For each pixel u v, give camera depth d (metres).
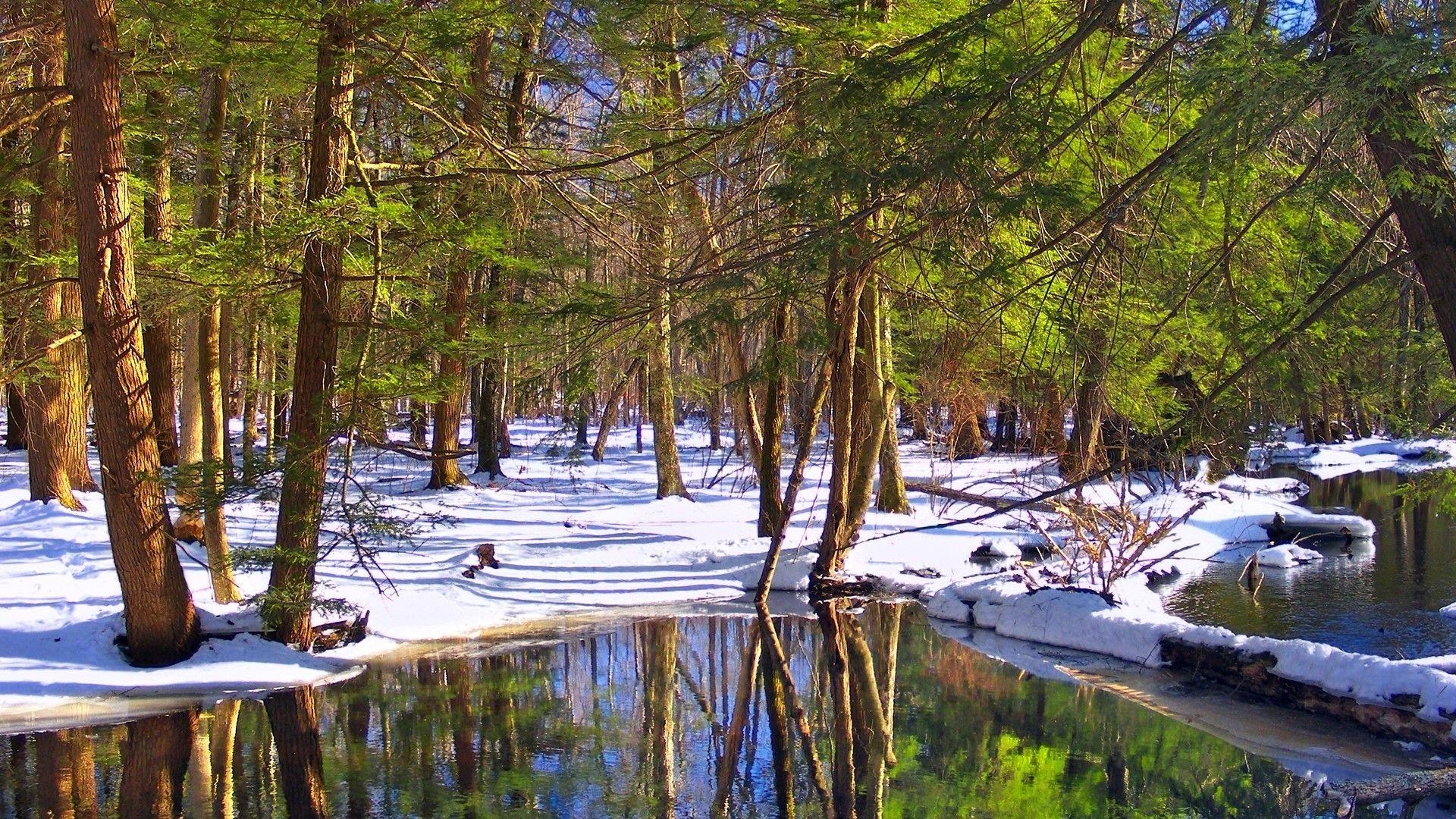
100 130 9.69
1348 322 7.67
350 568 13.34
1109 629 12.49
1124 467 10.44
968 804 7.72
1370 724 9.30
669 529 19.30
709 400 30.30
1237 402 7.54
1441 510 9.41
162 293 11.50
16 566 13.77
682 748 8.97
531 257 11.77
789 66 10.81
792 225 7.66
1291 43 6.39
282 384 11.15
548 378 10.01
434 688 10.74
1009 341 12.59
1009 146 7.25
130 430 10.16
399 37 10.89
